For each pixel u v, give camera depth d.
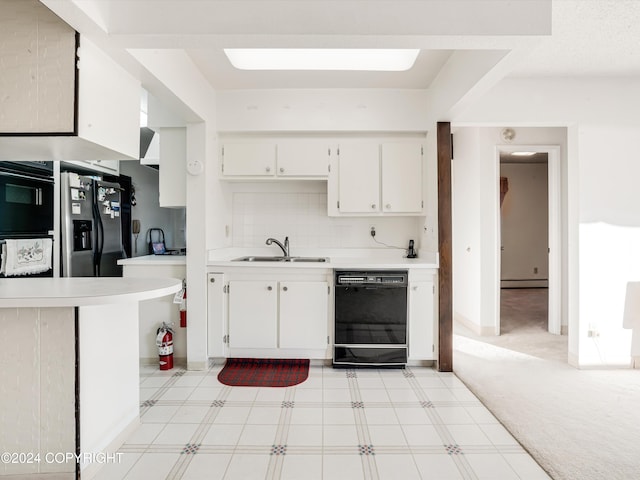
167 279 1.98
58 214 3.20
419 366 3.05
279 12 1.66
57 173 3.18
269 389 2.58
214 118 3.11
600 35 2.26
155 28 1.64
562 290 4.00
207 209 2.97
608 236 2.98
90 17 1.51
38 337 1.57
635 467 1.71
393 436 1.98
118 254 3.93
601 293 2.99
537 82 2.94
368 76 2.87
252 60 2.71
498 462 1.75
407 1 1.66
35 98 1.59
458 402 2.38
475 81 2.18
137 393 2.05
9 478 1.57
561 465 1.73
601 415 2.21
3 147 1.82
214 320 2.99
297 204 3.58
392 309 2.94
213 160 3.11
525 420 2.15
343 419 2.16
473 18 1.66
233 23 1.65
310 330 2.98
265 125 3.13
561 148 4.00
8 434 1.57
